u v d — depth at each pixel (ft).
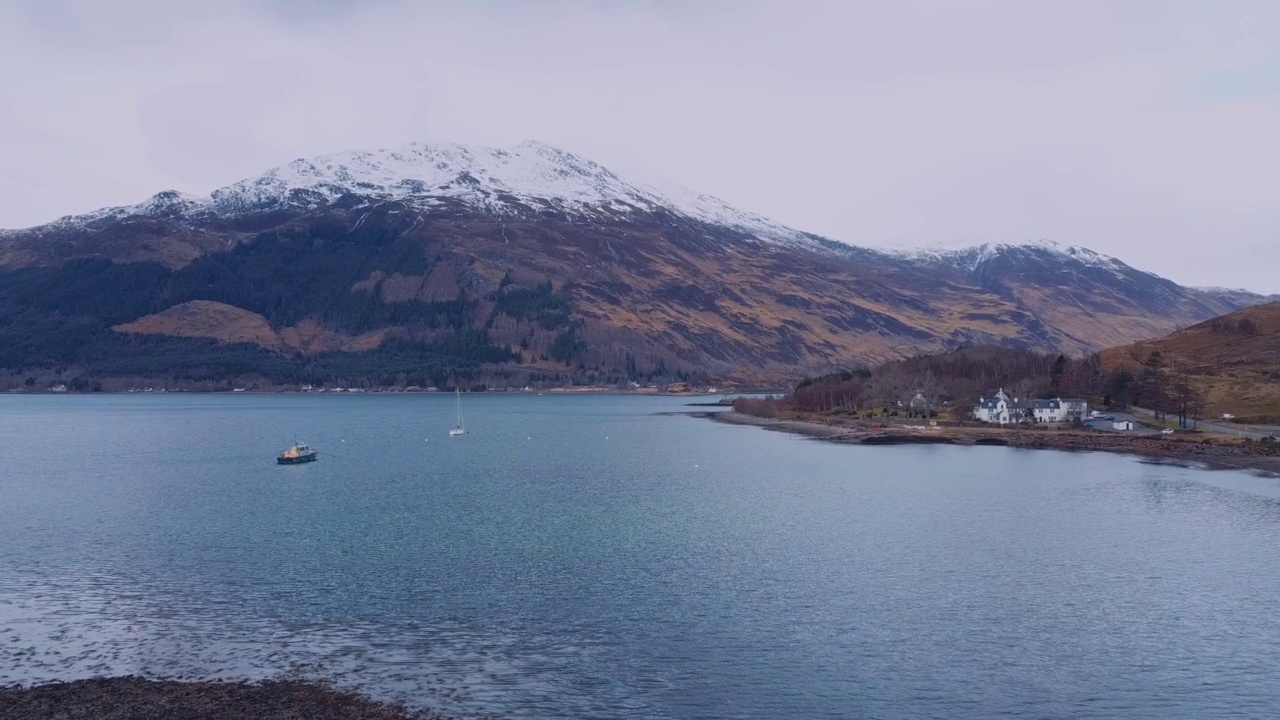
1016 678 180.96
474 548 284.61
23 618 213.66
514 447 650.43
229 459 571.69
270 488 426.10
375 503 375.45
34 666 183.73
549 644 196.95
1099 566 263.70
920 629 208.03
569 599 228.63
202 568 260.01
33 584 243.19
